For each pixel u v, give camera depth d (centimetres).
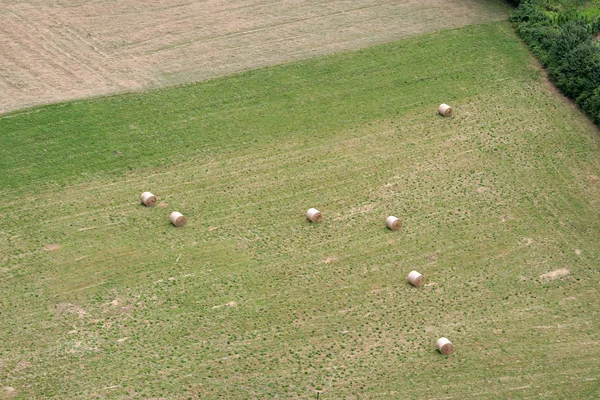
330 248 5434
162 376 4519
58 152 5994
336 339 4831
